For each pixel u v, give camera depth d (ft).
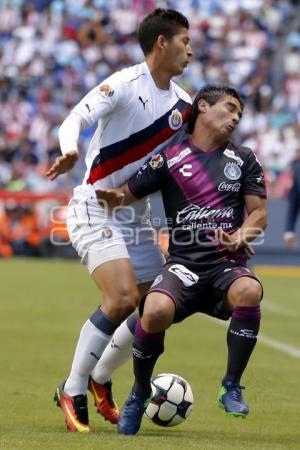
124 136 70.03
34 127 272.51
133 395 67.87
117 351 71.92
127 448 61.05
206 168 68.69
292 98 281.95
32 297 168.04
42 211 243.81
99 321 68.69
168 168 68.90
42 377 95.04
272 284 201.98
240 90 282.56
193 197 68.33
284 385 92.32
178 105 71.15
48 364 103.04
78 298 167.43
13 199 238.27
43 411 77.97
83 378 69.46
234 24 300.40
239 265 67.97
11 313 147.54
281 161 261.65
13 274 206.59
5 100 280.72
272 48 298.76
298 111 277.85
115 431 69.82
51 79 286.46
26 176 256.52
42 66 290.15
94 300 164.96
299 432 70.95
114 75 69.72
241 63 290.15
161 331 65.77
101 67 287.89
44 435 66.33
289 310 159.84
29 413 77.10
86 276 204.74
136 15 300.81
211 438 67.31
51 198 238.68
